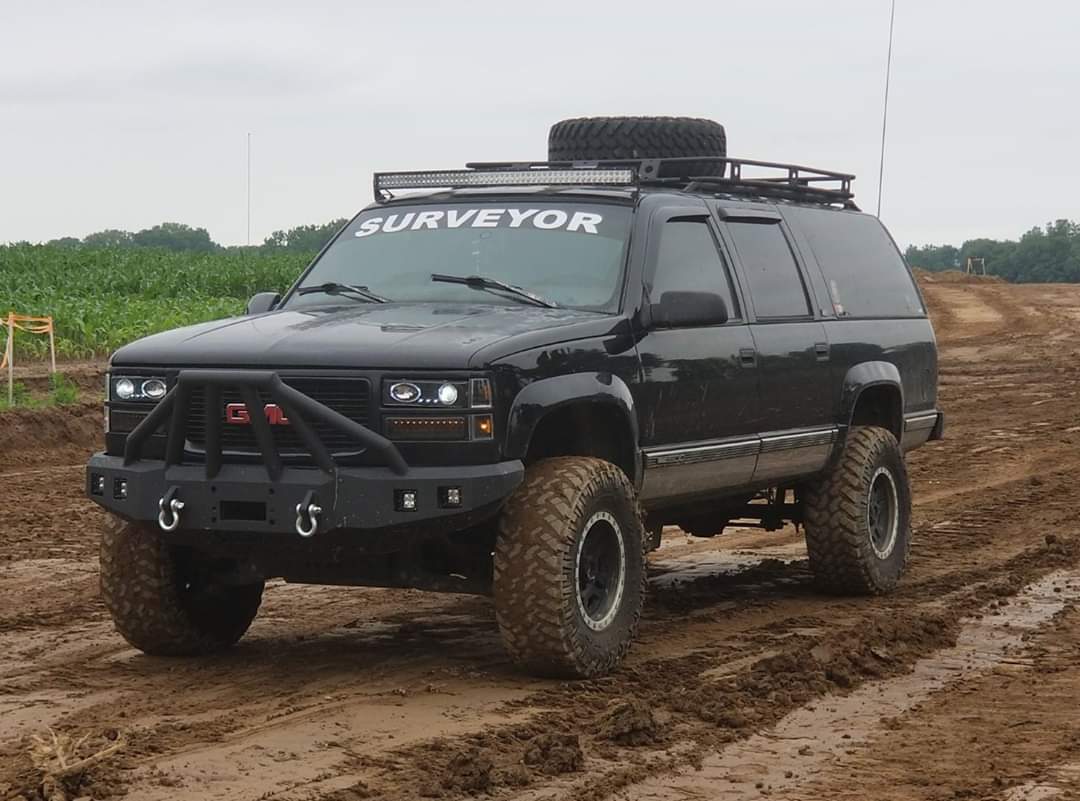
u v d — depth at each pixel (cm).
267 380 683
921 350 1085
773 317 911
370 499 679
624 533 746
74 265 4825
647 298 799
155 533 720
